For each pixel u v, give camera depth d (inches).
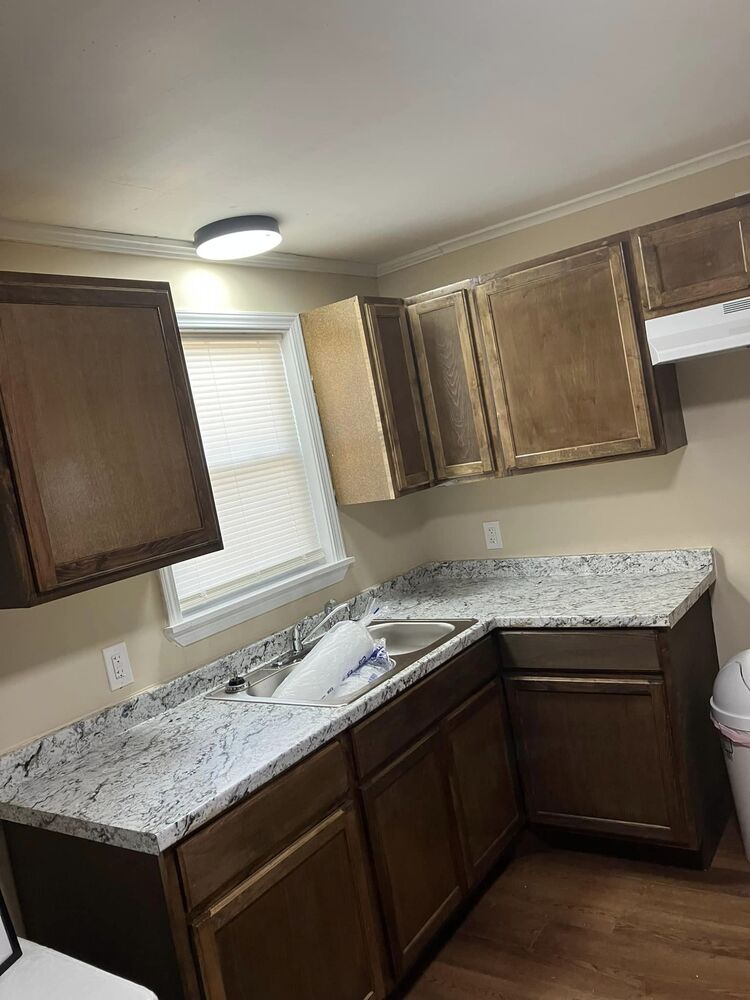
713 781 111.3
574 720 106.8
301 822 77.0
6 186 75.8
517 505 134.8
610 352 107.4
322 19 56.4
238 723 87.0
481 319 117.0
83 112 63.6
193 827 66.0
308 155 81.7
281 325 119.3
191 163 78.0
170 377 83.5
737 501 116.0
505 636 110.7
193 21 53.6
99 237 94.2
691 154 107.0
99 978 60.3
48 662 85.0
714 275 98.1
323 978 77.2
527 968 90.0
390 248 128.9
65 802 73.2
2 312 69.7
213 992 66.3
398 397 120.3
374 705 87.2
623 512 125.0
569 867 108.5
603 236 119.6
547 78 73.4
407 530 141.6
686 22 66.4
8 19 49.6
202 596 105.0
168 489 82.0
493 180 102.4
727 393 114.5
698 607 113.3
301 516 121.3
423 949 91.0
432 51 64.2
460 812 99.4
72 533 73.0
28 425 70.5
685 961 86.5
